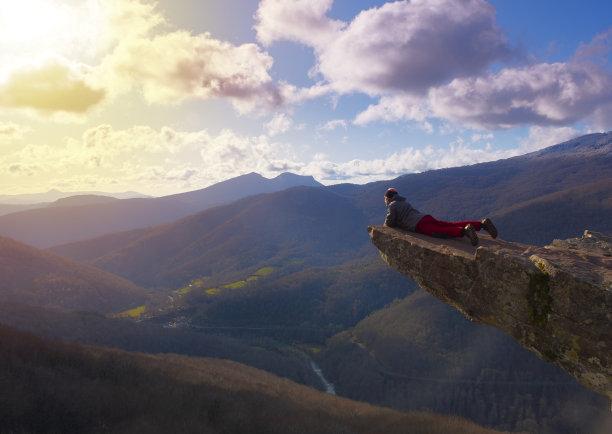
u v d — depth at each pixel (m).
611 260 3.99
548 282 3.81
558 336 3.76
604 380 3.42
